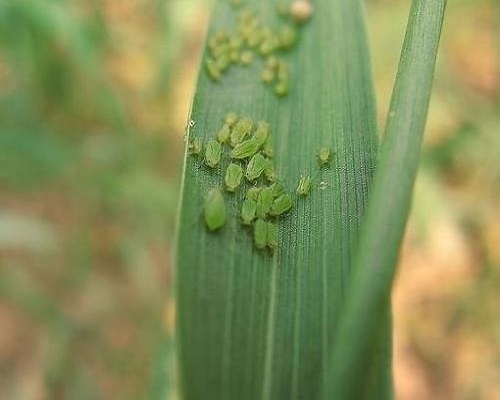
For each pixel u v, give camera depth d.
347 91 0.05
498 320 0.10
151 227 0.11
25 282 0.10
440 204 0.11
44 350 0.10
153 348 0.10
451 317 0.11
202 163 0.05
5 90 0.11
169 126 0.12
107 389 0.10
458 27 0.13
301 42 0.05
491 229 0.11
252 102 0.05
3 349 0.10
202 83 0.05
